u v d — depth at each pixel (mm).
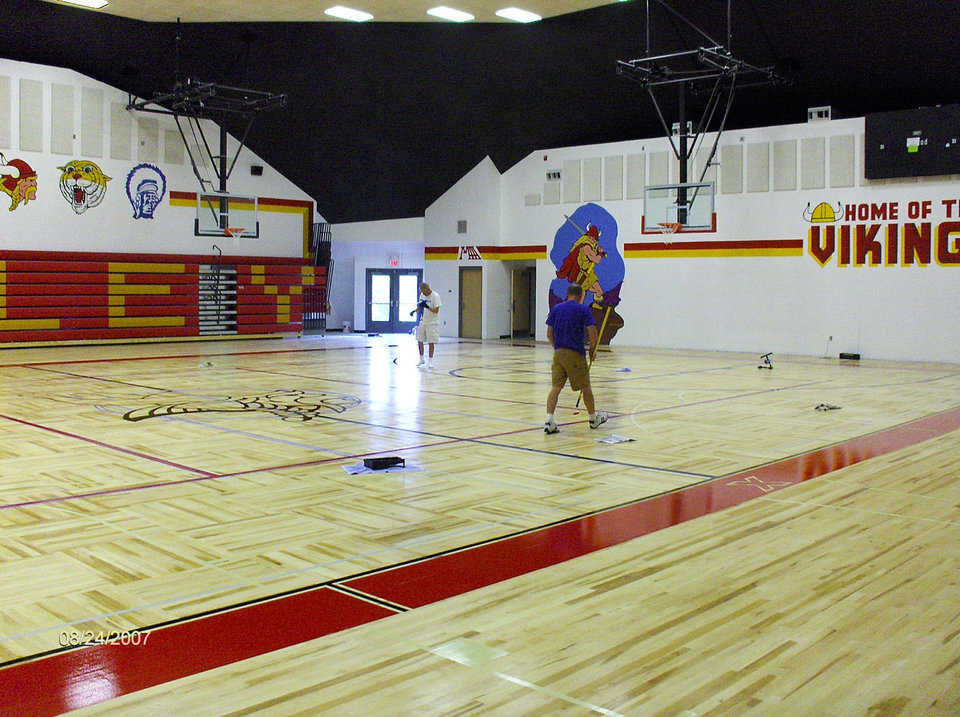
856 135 16938
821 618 3492
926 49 14930
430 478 6176
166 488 5809
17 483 5930
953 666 3027
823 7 14438
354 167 21953
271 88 19062
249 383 12039
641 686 2850
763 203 18141
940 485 6012
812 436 8039
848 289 17203
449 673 2945
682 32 15852
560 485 5969
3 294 17734
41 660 3041
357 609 3576
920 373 14234
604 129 20156
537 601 3680
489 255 22188
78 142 18656
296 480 6078
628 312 20219
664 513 5223
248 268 21344
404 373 13672
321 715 2633
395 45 17719
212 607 3596
